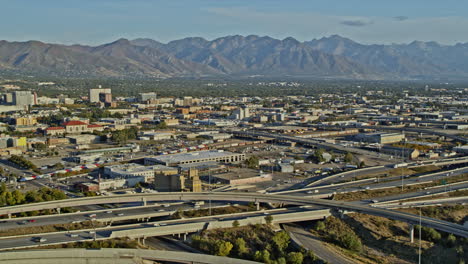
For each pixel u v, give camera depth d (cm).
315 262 19775
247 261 18325
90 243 19688
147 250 18775
